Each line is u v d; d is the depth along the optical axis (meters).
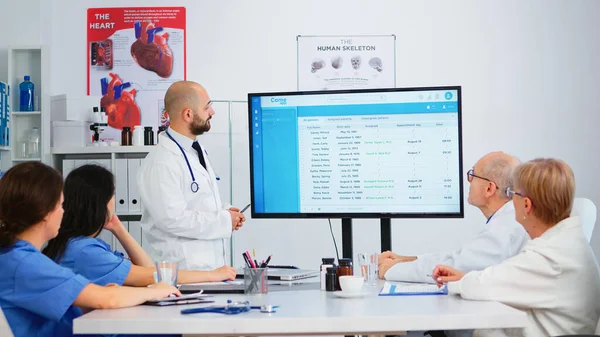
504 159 2.67
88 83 4.81
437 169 3.08
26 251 1.95
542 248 2.07
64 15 4.81
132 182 4.36
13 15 4.64
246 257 2.43
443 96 3.06
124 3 4.82
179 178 3.08
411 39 4.85
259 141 3.21
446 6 4.85
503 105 4.85
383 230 3.20
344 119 3.14
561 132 4.85
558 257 2.05
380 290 2.40
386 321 1.76
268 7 4.84
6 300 1.92
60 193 1.99
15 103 4.55
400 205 3.11
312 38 4.84
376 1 4.85
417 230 4.85
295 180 3.19
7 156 4.42
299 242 4.83
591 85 4.86
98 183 2.35
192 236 3.04
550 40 4.86
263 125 3.20
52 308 1.90
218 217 3.05
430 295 2.21
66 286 1.92
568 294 2.06
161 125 4.79
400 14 4.85
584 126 4.85
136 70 4.82
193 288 2.34
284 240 4.83
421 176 3.09
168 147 3.13
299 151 3.18
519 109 4.85
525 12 4.86
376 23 4.85
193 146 3.25
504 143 4.85
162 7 4.82
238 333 1.74
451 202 3.08
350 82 4.84
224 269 2.61
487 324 1.79
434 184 3.09
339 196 3.16
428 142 3.08
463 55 4.85
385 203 3.13
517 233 2.49
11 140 4.44
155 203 3.03
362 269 2.63
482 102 4.85
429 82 4.85
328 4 4.85
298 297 2.21
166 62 4.82
